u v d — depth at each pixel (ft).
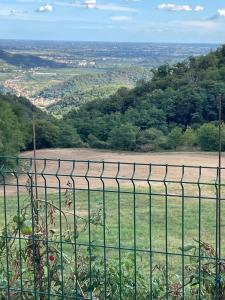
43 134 167.63
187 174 81.56
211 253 17.22
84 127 175.63
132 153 164.45
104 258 17.60
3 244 18.62
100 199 66.74
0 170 18.44
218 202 15.94
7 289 18.43
